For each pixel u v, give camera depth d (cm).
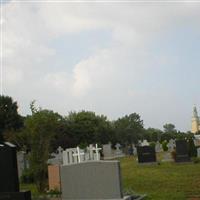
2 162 1427
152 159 3803
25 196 1409
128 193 1797
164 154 4991
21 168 2852
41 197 1925
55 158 3841
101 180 1593
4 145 1439
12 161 1423
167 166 3400
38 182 2145
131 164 3909
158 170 3098
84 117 7394
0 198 1409
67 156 2653
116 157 5775
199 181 2295
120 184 1580
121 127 9981
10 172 1421
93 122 7531
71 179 1636
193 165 3331
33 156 2139
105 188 1587
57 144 6100
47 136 2156
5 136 2975
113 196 1579
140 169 3297
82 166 1619
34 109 2212
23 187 2422
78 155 2633
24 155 2766
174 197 1800
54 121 2191
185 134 9412
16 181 1434
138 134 10412
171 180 2416
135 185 2270
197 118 14662
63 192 1652
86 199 1609
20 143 2680
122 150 6912
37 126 2133
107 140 7862
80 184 1620
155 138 10356
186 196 1822
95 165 1603
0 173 1427
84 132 7106
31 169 2141
